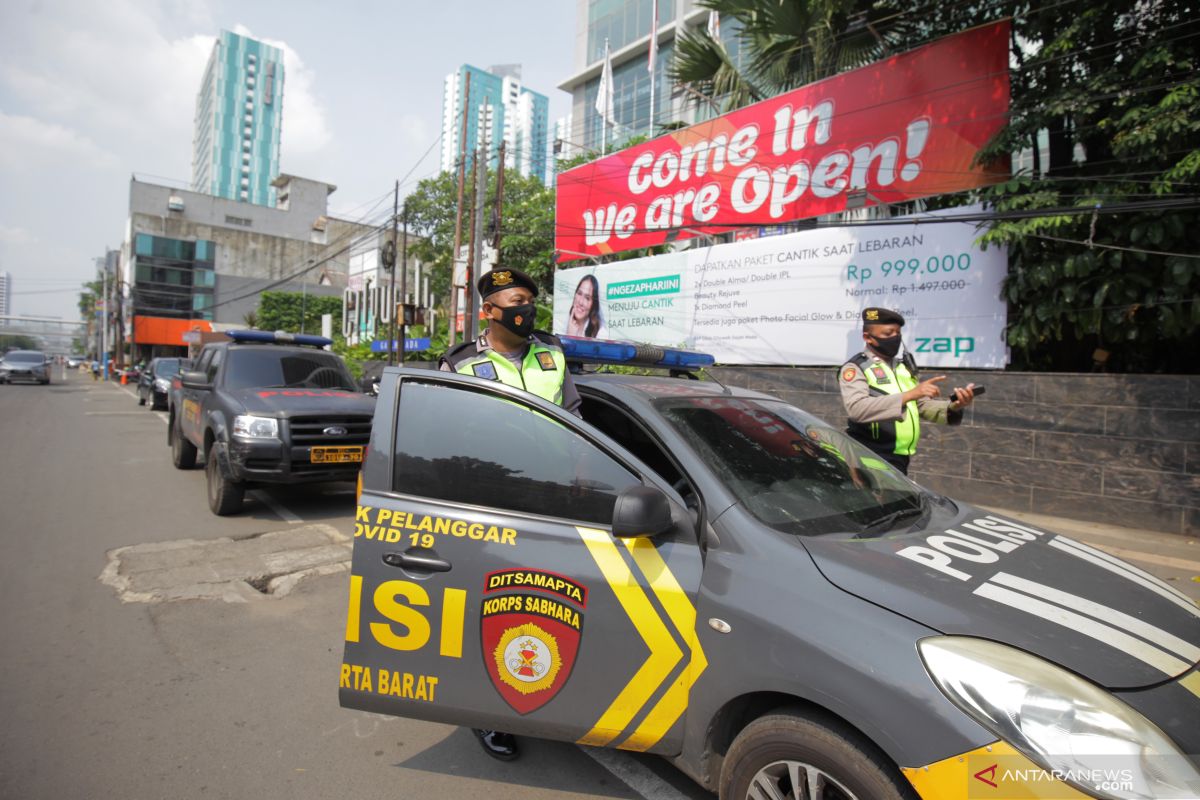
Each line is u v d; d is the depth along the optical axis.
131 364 49.72
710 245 11.00
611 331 12.88
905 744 1.64
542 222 19.45
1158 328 6.73
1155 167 6.66
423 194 26.86
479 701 2.32
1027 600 1.93
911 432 4.06
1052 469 7.20
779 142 10.28
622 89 29.80
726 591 2.05
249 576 5.05
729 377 10.36
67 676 3.50
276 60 155.38
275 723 3.09
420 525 2.43
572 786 2.64
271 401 6.82
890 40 9.54
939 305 8.19
